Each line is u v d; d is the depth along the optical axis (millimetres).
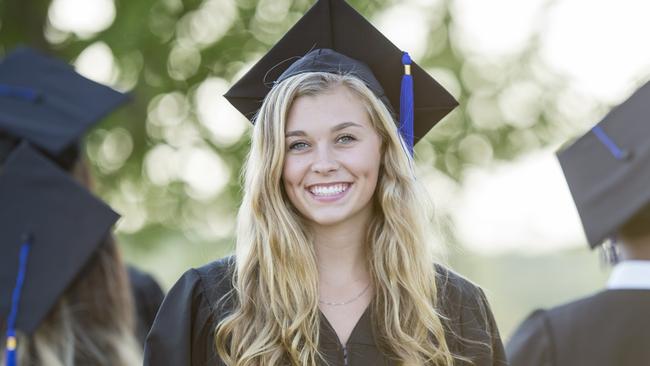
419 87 3598
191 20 9297
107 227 3123
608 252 3711
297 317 3064
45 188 3145
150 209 9453
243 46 9289
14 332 2992
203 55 9242
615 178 3502
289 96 3123
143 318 4820
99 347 3074
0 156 3221
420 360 3131
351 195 3109
